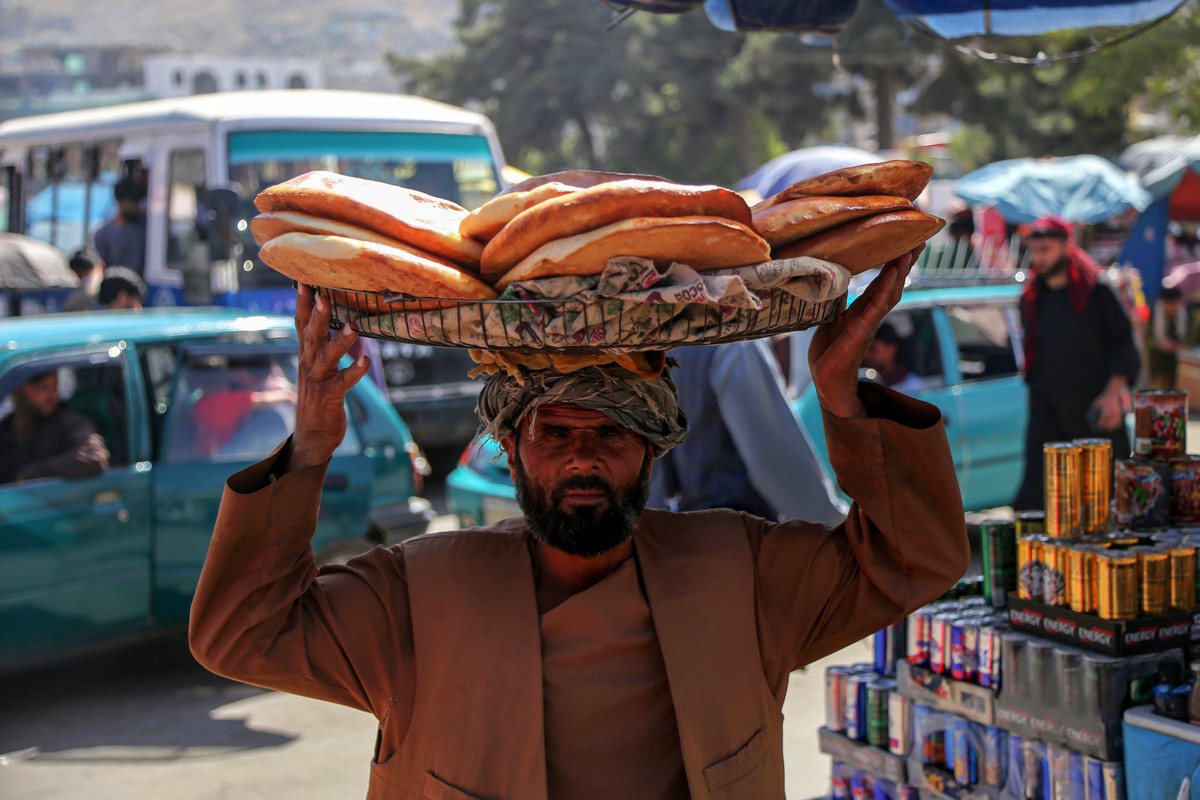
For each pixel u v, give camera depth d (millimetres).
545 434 1904
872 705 3217
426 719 1894
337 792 4340
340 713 5148
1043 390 5926
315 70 97500
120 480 5098
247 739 4840
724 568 1983
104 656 5855
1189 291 11844
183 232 9969
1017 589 2973
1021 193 17016
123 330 5406
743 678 1922
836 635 2043
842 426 1931
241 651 1847
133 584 5125
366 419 5906
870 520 1978
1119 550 2723
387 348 9398
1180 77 18719
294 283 1824
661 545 2014
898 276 1860
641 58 37812
